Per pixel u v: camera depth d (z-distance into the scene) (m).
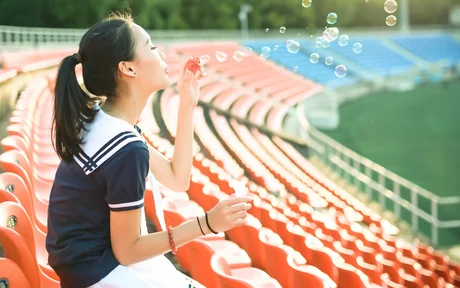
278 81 28.08
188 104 2.37
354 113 28.95
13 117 6.21
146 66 2.07
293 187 10.55
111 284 1.95
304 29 51.19
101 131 1.94
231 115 17.72
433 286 7.55
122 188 1.89
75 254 1.95
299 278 3.76
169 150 7.50
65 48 23.20
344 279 4.68
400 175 18.72
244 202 2.00
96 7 38.97
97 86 2.06
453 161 20.28
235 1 49.06
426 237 12.41
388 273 6.94
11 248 2.37
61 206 1.97
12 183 3.20
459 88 35.69
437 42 43.62
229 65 28.17
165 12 44.66
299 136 18.75
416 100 32.12
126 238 1.93
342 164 15.93
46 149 6.92
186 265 3.94
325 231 7.75
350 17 53.66
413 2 57.38
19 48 20.17
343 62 36.88
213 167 7.94
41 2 38.50
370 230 10.19
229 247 4.71
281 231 5.70
